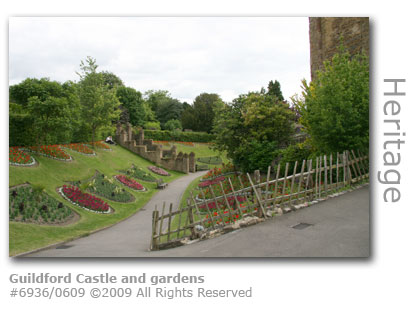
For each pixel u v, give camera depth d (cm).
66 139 2841
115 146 4166
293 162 1777
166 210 1828
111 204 1859
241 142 2341
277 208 945
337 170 1121
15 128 2061
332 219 844
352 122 1226
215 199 935
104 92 3409
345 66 1348
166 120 8281
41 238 1095
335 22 2077
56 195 1596
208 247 764
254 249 696
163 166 4075
